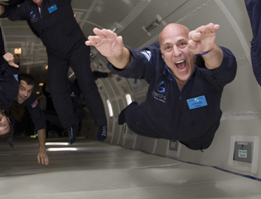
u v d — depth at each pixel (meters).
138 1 3.94
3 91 2.93
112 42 1.57
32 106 3.93
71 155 5.56
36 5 3.28
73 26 3.41
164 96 2.39
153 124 2.88
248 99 3.24
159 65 2.33
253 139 3.14
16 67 2.81
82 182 2.51
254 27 1.96
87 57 3.58
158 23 4.09
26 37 6.13
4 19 5.15
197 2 3.18
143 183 2.56
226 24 3.03
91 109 3.62
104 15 4.89
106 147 7.80
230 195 2.12
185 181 2.69
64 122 3.70
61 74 3.64
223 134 3.64
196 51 1.56
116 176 2.80
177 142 4.79
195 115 2.46
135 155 5.48
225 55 1.87
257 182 2.63
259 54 1.96
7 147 7.55
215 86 2.33
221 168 3.45
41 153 3.80
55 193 2.11
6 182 2.43
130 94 7.20
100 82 8.71
